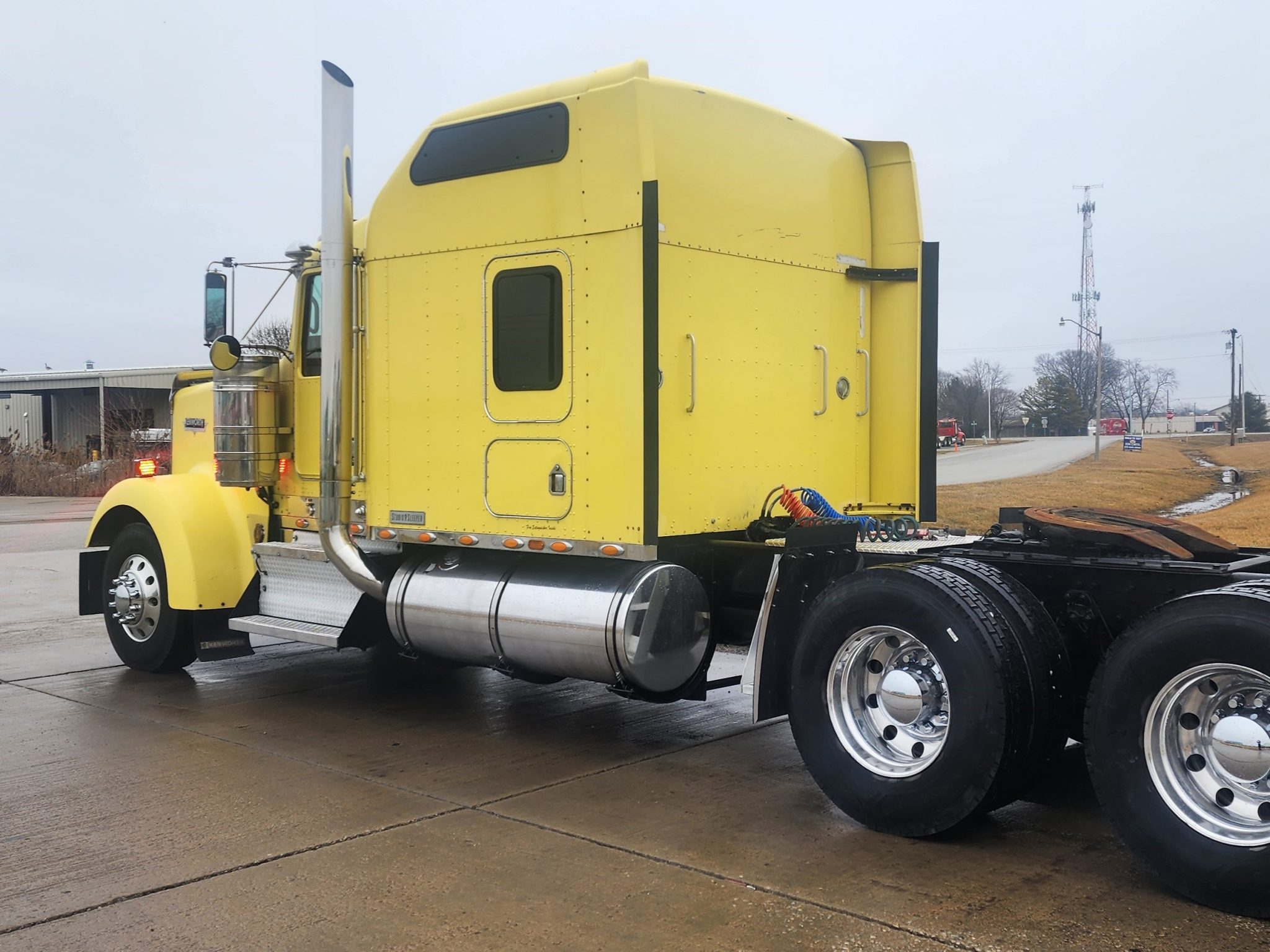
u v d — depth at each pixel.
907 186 6.62
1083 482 17.41
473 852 4.37
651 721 6.56
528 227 5.64
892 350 6.68
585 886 4.02
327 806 4.95
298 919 3.76
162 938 3.63
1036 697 4.30
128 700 7.15
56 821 4.76
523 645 5.65
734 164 5.83
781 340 6.11
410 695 7.27
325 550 6.43
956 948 3.47
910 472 6.62
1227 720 3.75
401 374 6.22
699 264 5.64
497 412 5.80
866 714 4.71
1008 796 4.37
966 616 4.29
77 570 14.74
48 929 3.70
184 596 7.27
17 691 7.44
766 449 6.02
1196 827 3.75
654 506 5.22
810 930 3.62
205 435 7.86
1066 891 3.94
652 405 5.21
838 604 4.69
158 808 4.94
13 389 45.56
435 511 6.09
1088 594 4.56
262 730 6.34
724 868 4.19
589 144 5.41
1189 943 3.48
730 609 5.70
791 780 5.35
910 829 4.45
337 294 6.30
